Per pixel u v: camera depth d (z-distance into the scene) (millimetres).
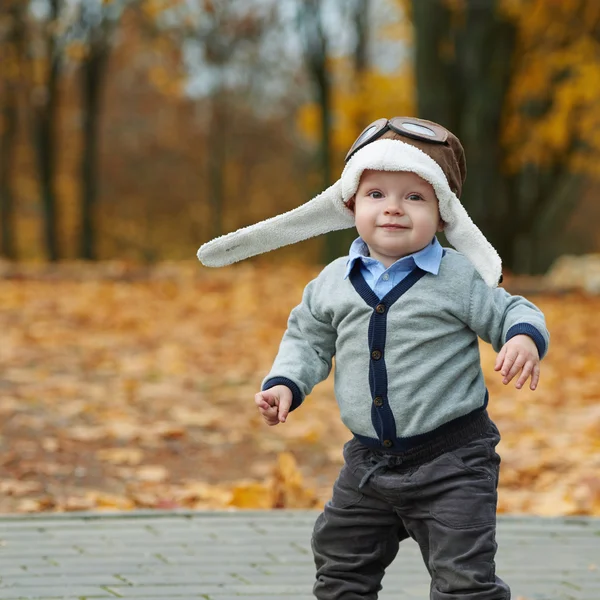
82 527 11031
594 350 26312
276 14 64000
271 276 42688
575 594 9281
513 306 7117
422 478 6914
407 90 55344
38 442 15547
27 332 27031
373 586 7324
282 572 9711
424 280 7047
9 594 8930
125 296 35469
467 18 43312
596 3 44250
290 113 89688
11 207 75000
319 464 15117
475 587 6684
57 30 60219
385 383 6988
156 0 59656
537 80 47344
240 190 95312
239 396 19938
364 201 7148
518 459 15242
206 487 13281
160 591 9102
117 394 19547
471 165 44312
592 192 91125
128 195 94938
